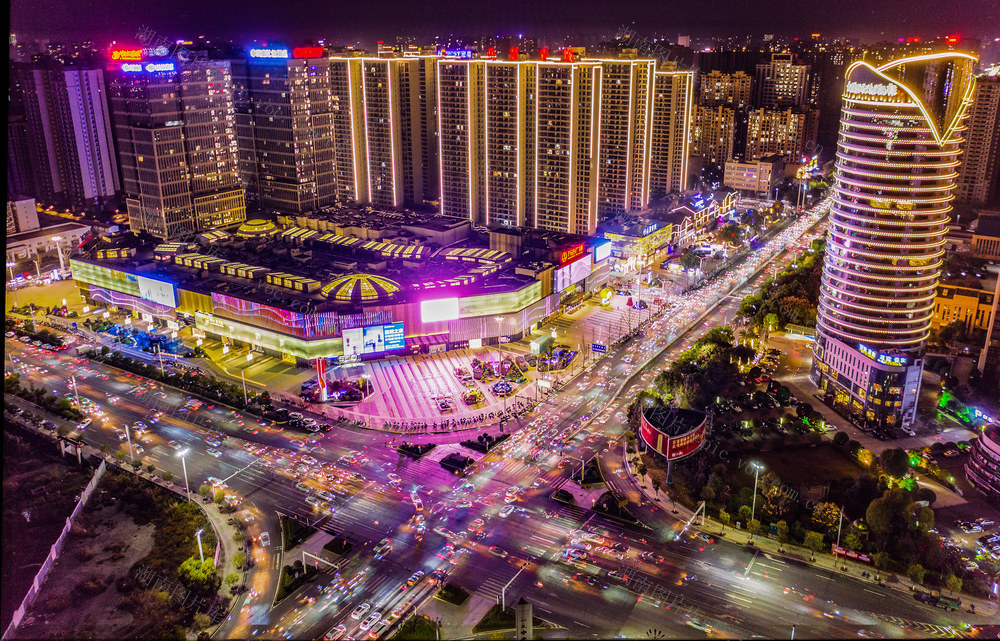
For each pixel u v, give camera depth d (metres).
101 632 186.25
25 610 193.88
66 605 196.12
